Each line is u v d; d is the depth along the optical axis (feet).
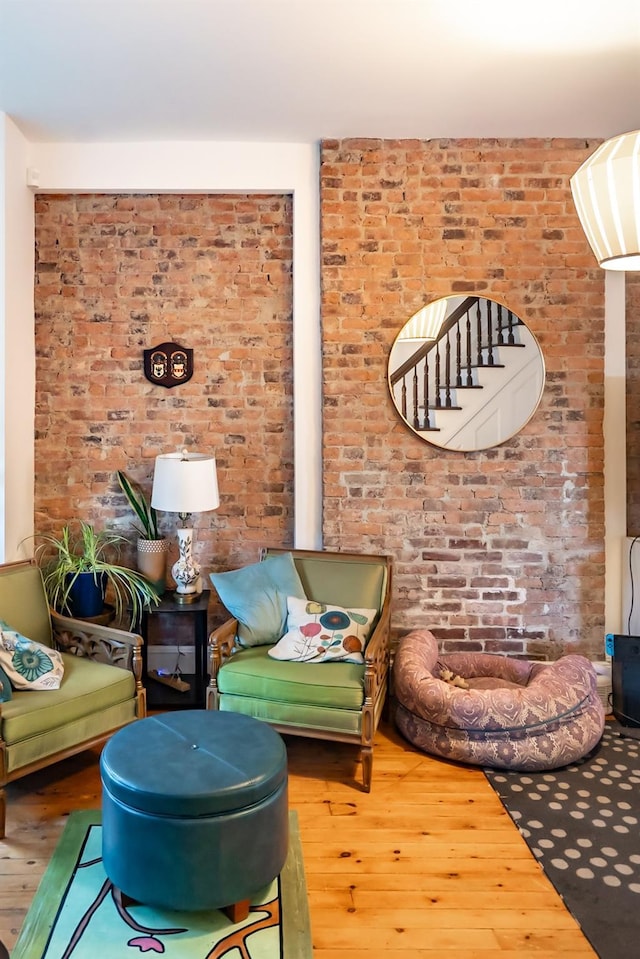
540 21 8.24
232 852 5.93
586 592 11.80
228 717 7.41
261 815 6.07
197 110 10.56
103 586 11.34
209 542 12.42
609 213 6.84
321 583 10.73
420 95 10.06
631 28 8.38
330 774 9.12
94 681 8.55
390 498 11.70
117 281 12.22
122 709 8.80
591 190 6.93
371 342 11.61
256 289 12.32
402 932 6.16
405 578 11.76
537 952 5.95
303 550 11.20
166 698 11.01
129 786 6.00
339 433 11.64
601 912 6.43
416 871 7.04
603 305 11.66
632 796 8.52
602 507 11.76
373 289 11.58
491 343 11.57
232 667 9.21
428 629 11.83
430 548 11.76
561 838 7.63
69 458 12.27
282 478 12.45
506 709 9.11
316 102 10.28
